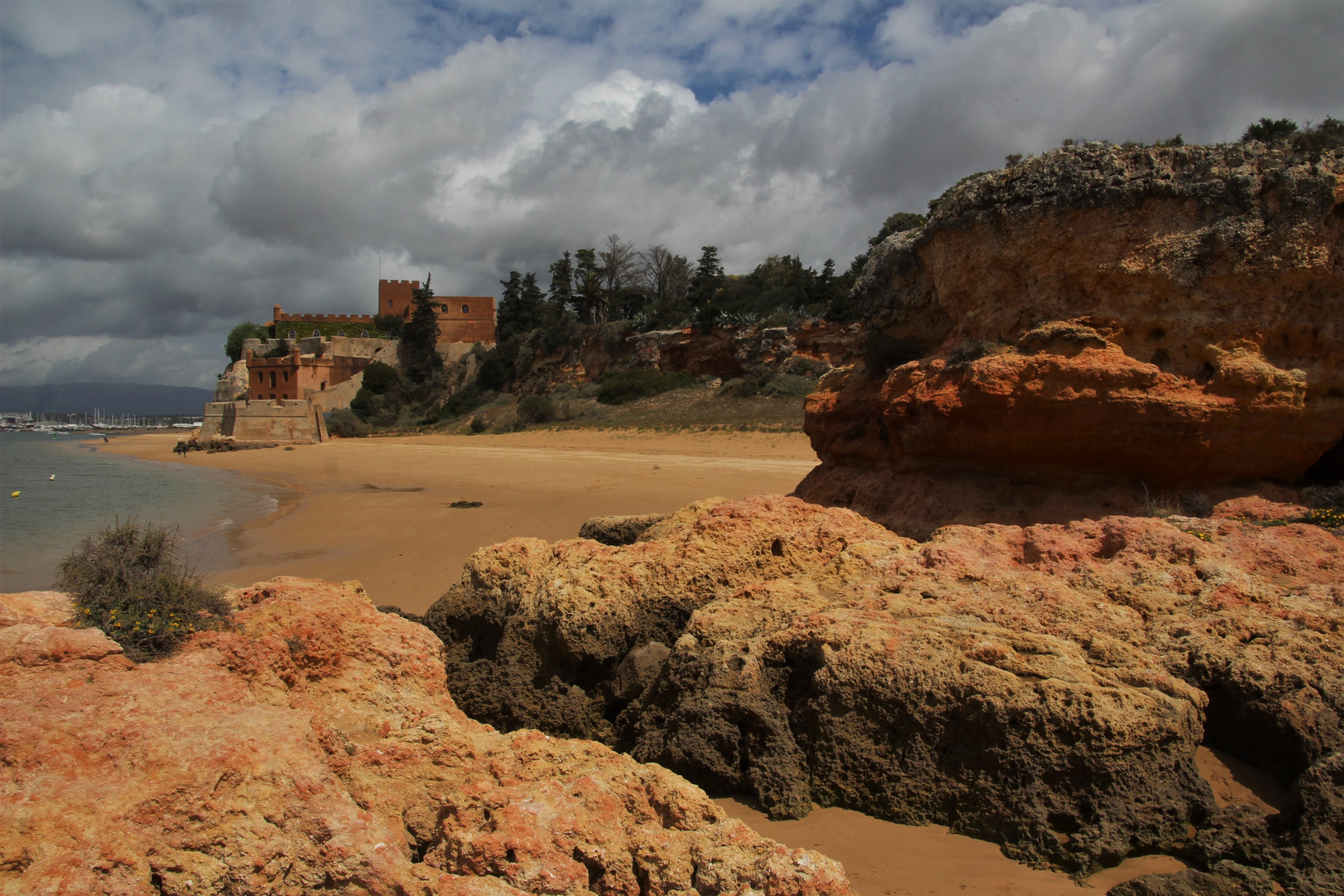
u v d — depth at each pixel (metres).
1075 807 5.28
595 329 87.38
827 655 6.21
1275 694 5.98
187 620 5.80
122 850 3.81
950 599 7.15
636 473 35.62
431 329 103.38
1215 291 12.01
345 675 6.30
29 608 5.42
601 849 4.52
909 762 5.75
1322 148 11.98
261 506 32.78
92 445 95.50
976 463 13.34
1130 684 5.78
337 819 4.36
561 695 7.89
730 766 6.25
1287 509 11.51
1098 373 11.81
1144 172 12.29
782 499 9.59
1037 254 13.05
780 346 64.12
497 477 38.31
